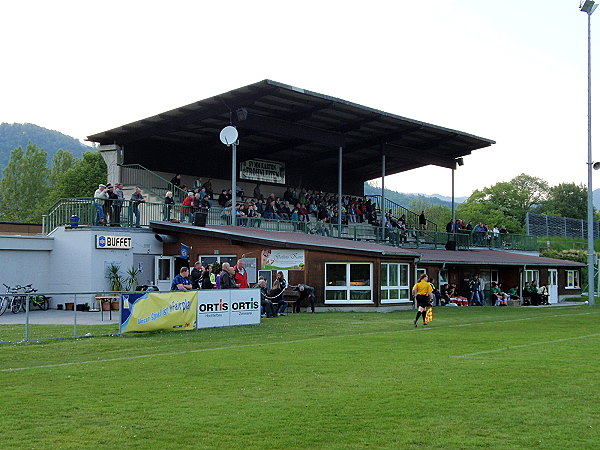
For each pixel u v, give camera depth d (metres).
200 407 10.19
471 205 114.56
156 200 39.72
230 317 22.88
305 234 39.84
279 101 37.75
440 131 46.16
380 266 31.70
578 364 14.25
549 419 9.45
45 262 31.70
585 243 75.56
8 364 14.55
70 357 15.61
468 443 8.27
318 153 51.69
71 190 76.00
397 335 20.42
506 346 17.58
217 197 45.88
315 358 15.16
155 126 39.88
